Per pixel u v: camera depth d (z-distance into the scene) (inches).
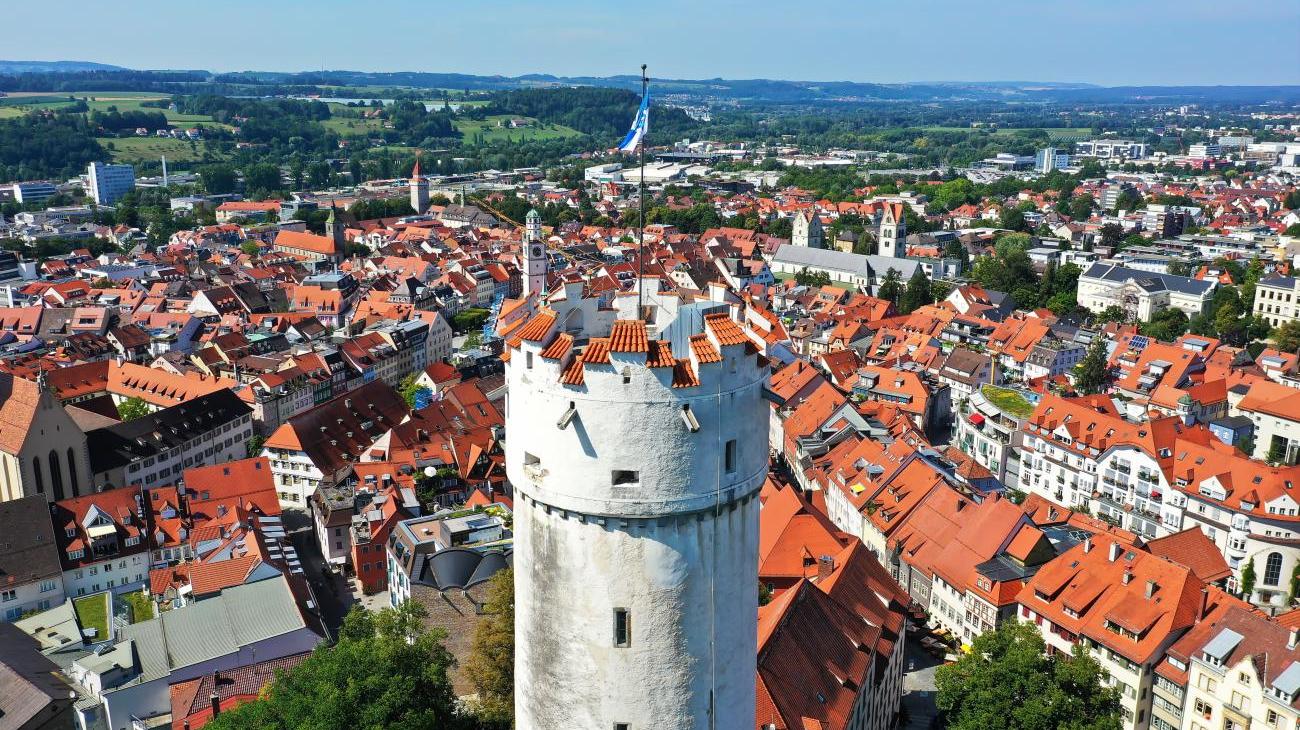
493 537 4869.6
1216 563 5147.6
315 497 6579.7
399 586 5073.8
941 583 5137.8
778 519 5073.8
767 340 1393.9
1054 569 4702.3
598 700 1337.4
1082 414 6884.8
